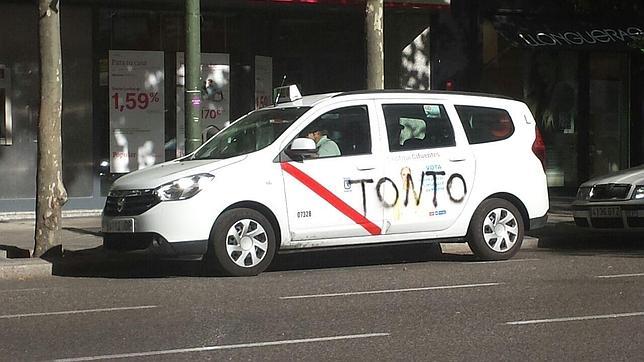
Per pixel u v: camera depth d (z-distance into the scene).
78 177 16.69
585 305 8.38
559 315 7.92
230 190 10.23
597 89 20.55
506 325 7.52
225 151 11.02
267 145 10.62
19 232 14.37
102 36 16.78
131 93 17.00
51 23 11.40
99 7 16.72
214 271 11.06
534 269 10.84
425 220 11.09
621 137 20.77
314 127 10.79
